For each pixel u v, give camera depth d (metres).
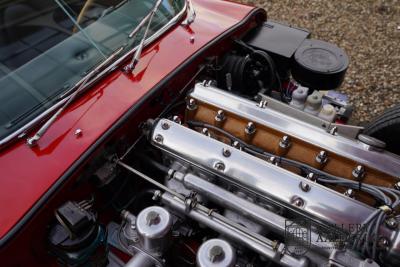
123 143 1.91
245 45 2.54
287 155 1.91
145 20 2.27
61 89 1.89
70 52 2.02
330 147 1.84
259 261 1.80
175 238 1.77
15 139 1.70
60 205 1.67
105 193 1.97
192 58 2.15
